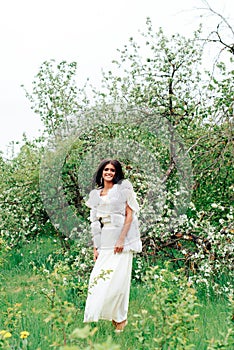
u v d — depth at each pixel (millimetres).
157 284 3969
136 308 5766
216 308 5680
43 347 4156
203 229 6734
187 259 6742
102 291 4965
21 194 9156
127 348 4301
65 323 3498
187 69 8227
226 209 7613
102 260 5125
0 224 8938
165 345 3871
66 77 9648
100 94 8594
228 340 3564
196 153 7711
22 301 6285
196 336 4418
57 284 4195
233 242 6531
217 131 7227
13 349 4020
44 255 9141
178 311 3578
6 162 10180
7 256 9141
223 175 7648
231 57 7340
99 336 4641
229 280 6625
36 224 8844
